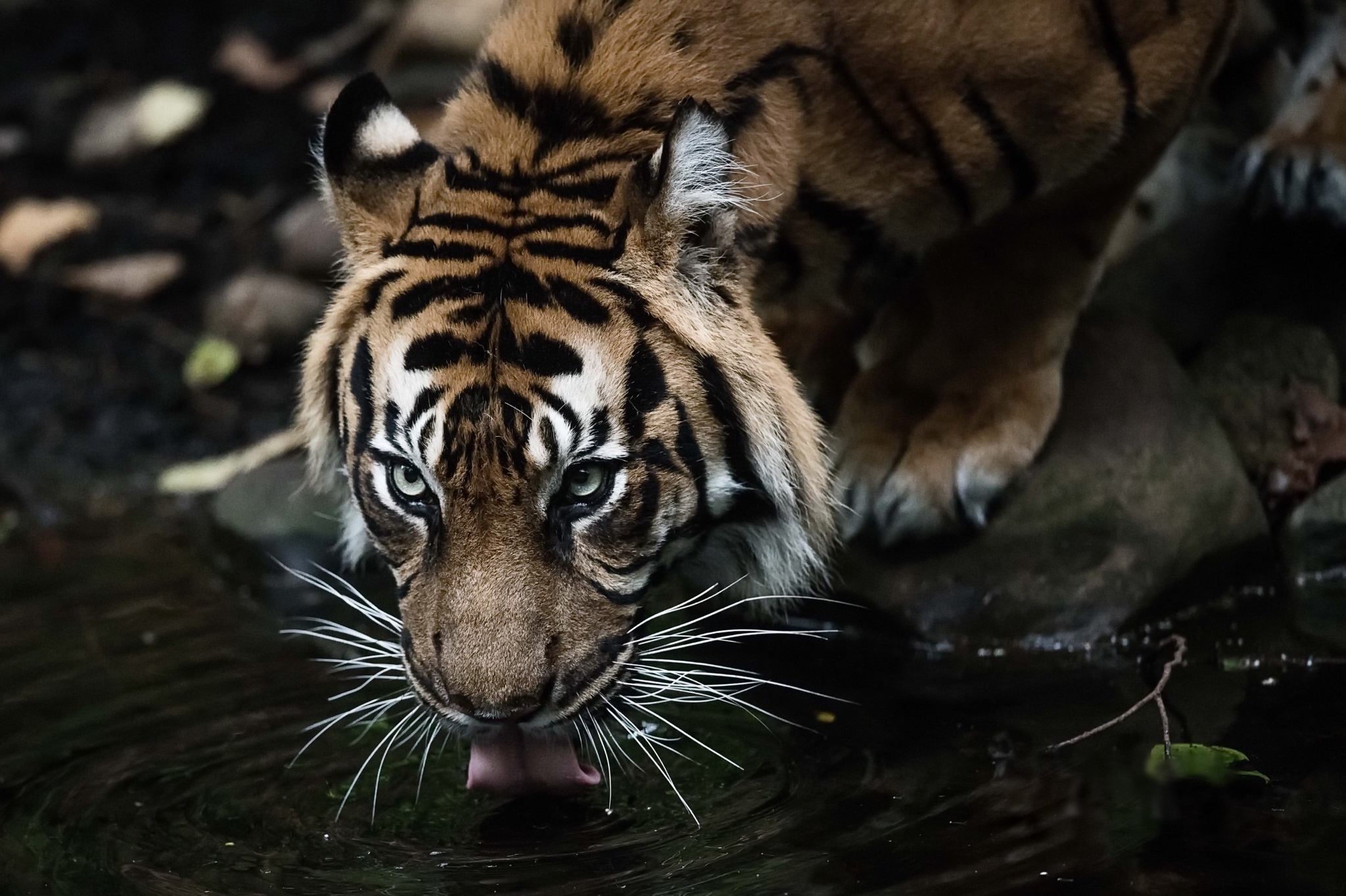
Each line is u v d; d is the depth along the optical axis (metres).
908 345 8.54
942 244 8.13
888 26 6.82
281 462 9.96
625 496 6.07
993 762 6.62
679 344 6.17
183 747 7.05
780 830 6.11
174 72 15.28
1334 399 8.95
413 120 12.48
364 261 6.43
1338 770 6.29
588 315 6.03
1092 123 7.33
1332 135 9.09
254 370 12.39
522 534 5.94
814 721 7.18
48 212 13.73
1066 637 8.01
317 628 8.48
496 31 6.95
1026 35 6.99
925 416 8.26
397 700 6.47
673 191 6.06
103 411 11.99
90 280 13.08
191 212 13.96
